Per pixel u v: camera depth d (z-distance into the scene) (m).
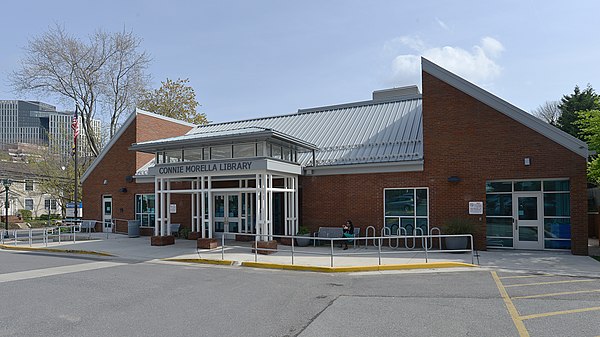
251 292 9.97
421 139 19.31
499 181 17.19
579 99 37.31
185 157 19.83
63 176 42.75
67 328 7.23
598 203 23.11
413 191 18.17
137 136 26.17
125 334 6.86
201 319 7.67
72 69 37.38
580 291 9.79
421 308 8.33
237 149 18.31
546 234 16.72
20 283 11.36
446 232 16.70
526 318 7.57
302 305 8.66
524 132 16.42
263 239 17.03
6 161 59.47
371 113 23.61
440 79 17.84
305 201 20.03
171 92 48.62
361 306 8.54
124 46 39.78
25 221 45.22
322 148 21.27
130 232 24.50
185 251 17.53
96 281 11.53
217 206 22.80
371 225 18.72
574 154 15.71
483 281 11.10
